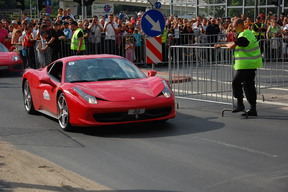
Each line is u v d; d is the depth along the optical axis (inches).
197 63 492.4
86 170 266.4
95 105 348.2
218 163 272.2
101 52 879.1
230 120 398.0
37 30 873.5
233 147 308.0
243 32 406.0
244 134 344.8
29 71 457.1
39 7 1352.1
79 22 882.1
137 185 236.8
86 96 355.6
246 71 405.4
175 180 243.3
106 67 400.2
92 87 367.9
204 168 262.8
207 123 387.9
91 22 951.6
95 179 248.5
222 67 472.4
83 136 354.9
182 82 507.2
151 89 371.2
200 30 941.2
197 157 286.4
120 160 285.6
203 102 495.2
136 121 353.1
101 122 349.4
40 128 389.1
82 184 237.6
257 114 420.5
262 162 271.6
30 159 290.2
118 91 362.0
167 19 1072.2
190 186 233.0
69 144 331.0
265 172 252.2
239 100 414.3
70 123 365.4
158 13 520.7
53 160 289.6
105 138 345.7
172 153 297.6
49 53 831.1
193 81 501.0
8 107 498.6
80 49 770.2
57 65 414.9
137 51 902.4
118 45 889.5
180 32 932.6
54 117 403.9
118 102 349.4
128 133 358.9
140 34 903.1
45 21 843.4
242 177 244.5
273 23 909.2
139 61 909.2
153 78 391.9
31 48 873.5
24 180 243.0
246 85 410.3
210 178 244.7
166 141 330.0
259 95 524.4
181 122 394.3
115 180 245.9
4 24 1121.4
